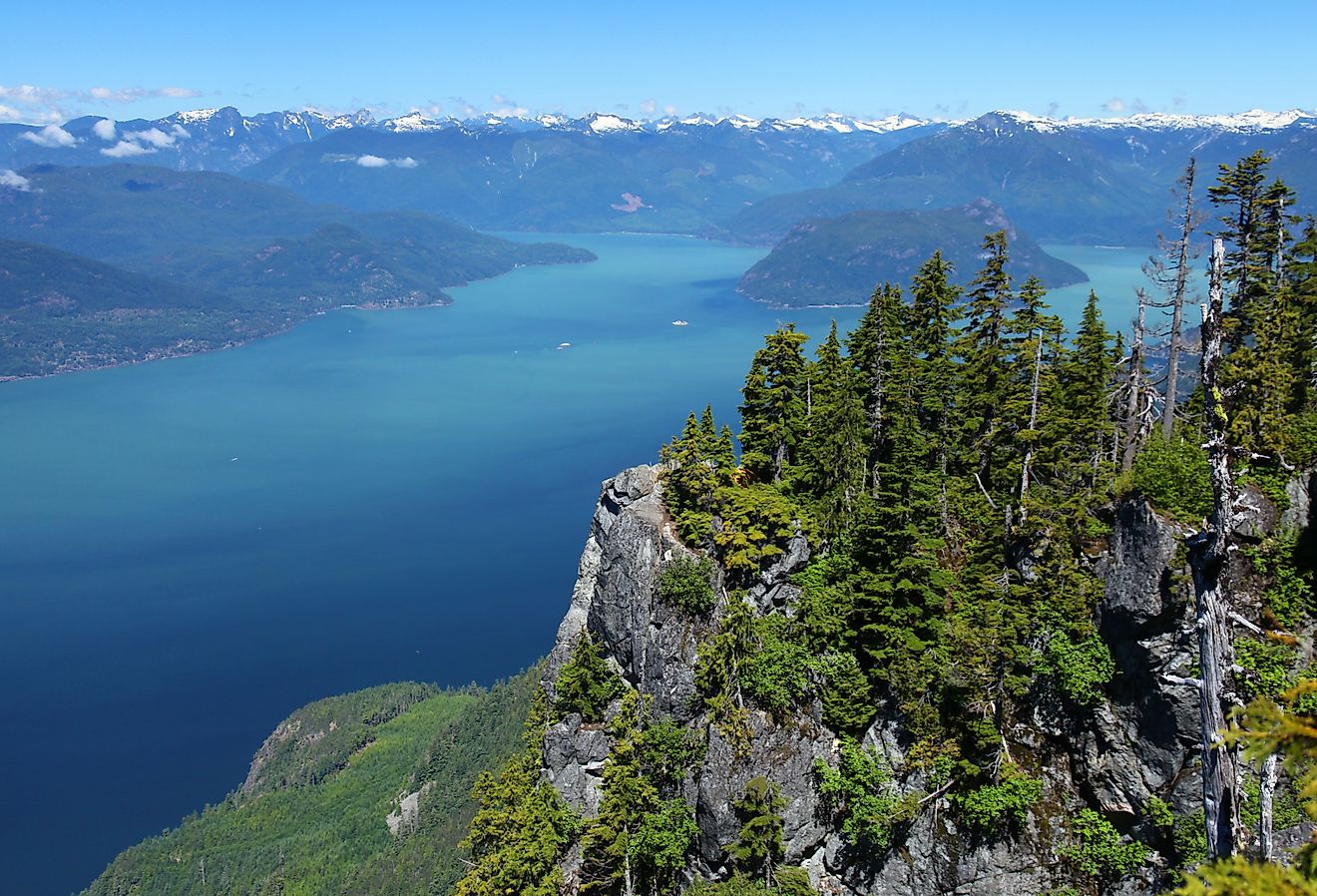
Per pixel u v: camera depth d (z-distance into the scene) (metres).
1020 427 64.88
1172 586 48.00
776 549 63.75
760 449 74.12
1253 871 16.23
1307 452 49.03
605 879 61.59
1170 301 58.69
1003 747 52.72
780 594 63.78
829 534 64.81
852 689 57.59
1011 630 53.22
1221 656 26.23
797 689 59.38
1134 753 49.38
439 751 182.12
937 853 53.22
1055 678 52.75
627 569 69.50
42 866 178.38
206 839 178.25
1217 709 26.08
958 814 52.97
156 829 188.62
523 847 63.12
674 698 63.53
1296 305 61.22
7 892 172.50
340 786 189.50
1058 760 52.50
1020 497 60.81
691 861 60.62
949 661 54.84
